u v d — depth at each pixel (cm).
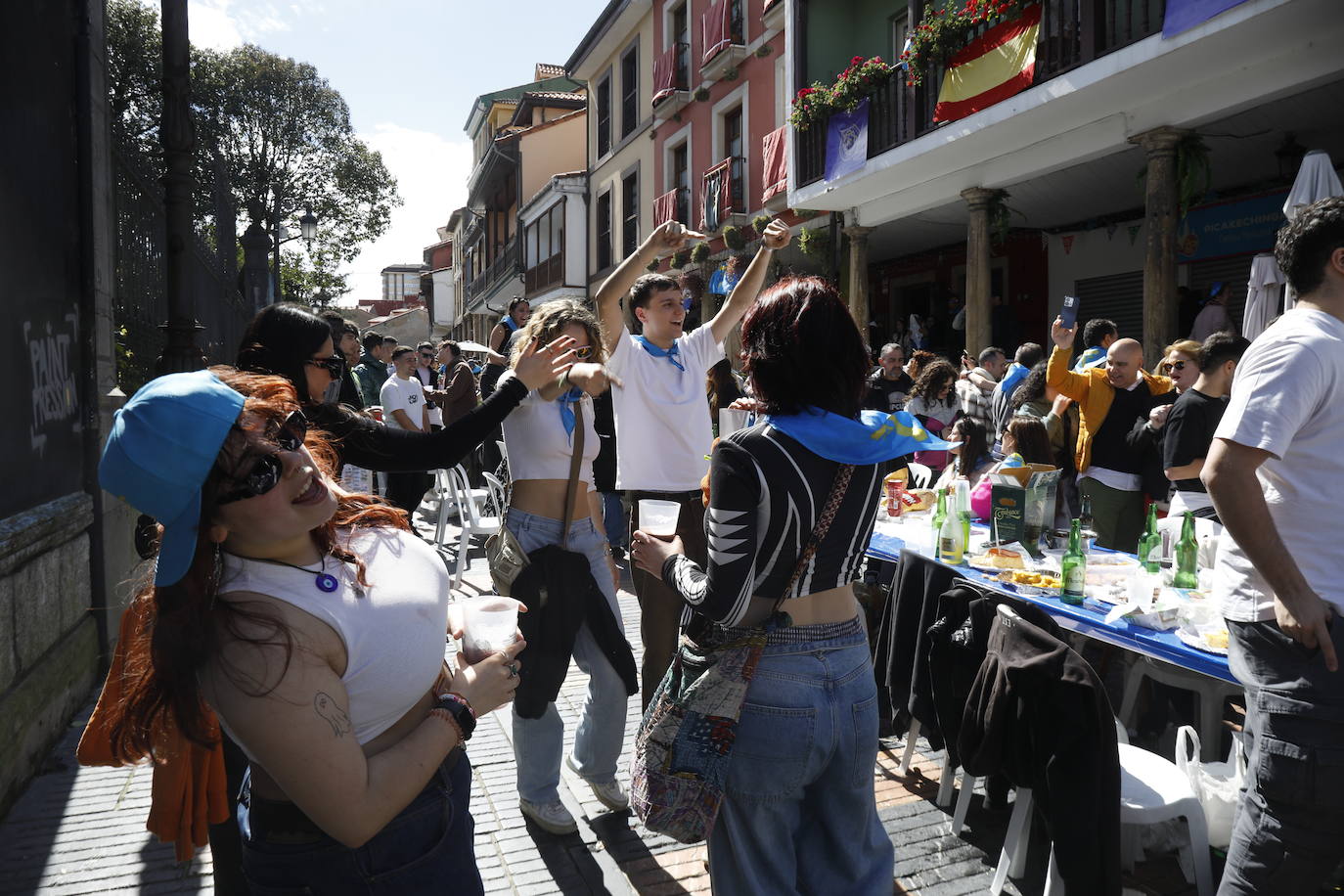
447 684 155
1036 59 848
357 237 3169
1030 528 413
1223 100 737
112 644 463
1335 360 196
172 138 560
